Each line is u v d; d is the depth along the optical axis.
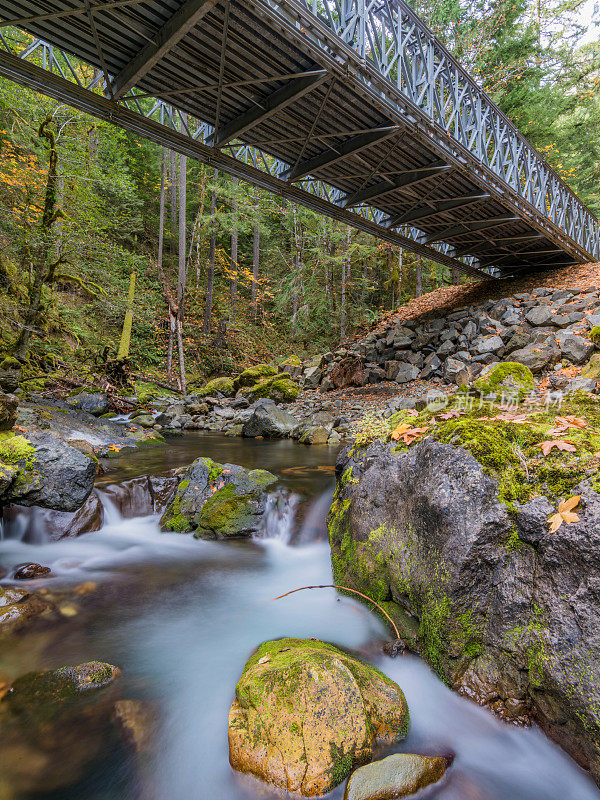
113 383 13.29
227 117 7.53
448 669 2.31
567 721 1.86
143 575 3.76
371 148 8.31
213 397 15.20
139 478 5.24
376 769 1.81
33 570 3.66
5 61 5.91
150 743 2.09
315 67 6.18
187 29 5.12
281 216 22.00
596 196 20.77
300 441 8.82
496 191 9.73
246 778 1.87
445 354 11.38
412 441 3.06
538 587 2.05
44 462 4.36
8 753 2.02
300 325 19.77
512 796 1.86
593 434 2.51
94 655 2.73
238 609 3.28
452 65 8.27
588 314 9.36
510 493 2.26
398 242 12.43
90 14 5.09
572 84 20.17
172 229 24.83
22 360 9.88
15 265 10.87
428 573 2.49
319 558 4.04
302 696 1.95
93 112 6.87
